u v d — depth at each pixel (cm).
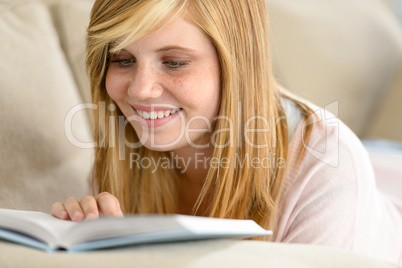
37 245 91
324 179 140
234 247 96
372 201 146
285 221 143
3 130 170
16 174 169
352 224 138
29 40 196
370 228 144
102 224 91
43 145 179
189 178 161
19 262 85
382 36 289
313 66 272
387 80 291
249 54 142
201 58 132
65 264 83
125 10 127
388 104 288
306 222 139
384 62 288
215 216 149
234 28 137
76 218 115
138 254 87
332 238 137
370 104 285
